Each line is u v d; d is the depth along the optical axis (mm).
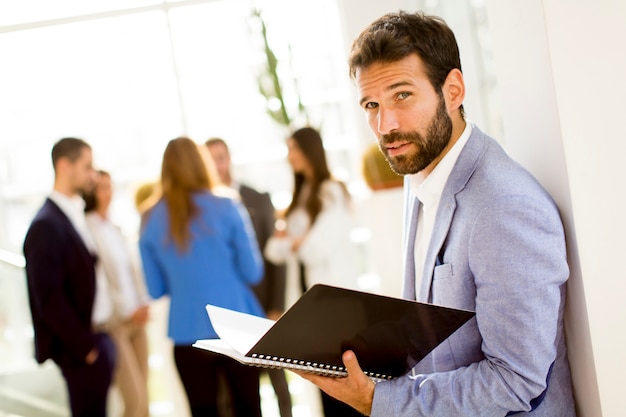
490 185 1288
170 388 4273
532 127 1463
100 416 3395
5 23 4328
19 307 4023
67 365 3287
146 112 4508
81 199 3557
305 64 4734
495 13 1582
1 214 4363
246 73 4641
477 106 3852
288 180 4723
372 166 4562
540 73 1366
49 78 4402
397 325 1230
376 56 1302
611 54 1297
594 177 1312
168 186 3043
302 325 1188
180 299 3086
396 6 4613
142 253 3127
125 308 3596
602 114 1304
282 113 4668
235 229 3066
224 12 4543
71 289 3240
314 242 3670
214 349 1362
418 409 1297
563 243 1274
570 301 1388
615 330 1320
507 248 1231
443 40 1322
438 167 1370
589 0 1295
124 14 4395
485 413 1273
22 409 4000
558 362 1395
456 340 1370
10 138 4387
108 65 4445
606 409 1326
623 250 1312
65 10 4344
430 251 1381
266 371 3621
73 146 3311
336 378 1349
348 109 4805
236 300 3084
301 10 4664
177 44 4492
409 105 1300
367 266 4633
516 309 1226
